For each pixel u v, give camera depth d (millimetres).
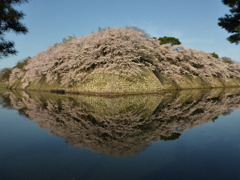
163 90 19438
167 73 22422
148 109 8469
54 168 2895
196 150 3555
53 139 4363
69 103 11023
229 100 11766
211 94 16422
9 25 12664
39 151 3607
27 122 6227
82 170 2803
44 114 7637
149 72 19359
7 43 13172
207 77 29250
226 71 32125
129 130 5059
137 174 2662
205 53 31078
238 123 5762
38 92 22719
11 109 9102
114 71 16672
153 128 5230
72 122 6109
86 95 16188
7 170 2859
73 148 3727
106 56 17344
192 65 27766
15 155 3449
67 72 20281
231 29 22312
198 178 2541
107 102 11227
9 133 4953
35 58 28609
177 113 7438
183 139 4230
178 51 26734
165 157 3238
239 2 21375
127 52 17906
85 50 18422
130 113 7617
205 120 6219
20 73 34688
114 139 4270
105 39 17594
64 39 26875
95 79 17672
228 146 3779
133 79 17484
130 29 19906
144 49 18812
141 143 3963
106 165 2957
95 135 4621
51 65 21969
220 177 2564
